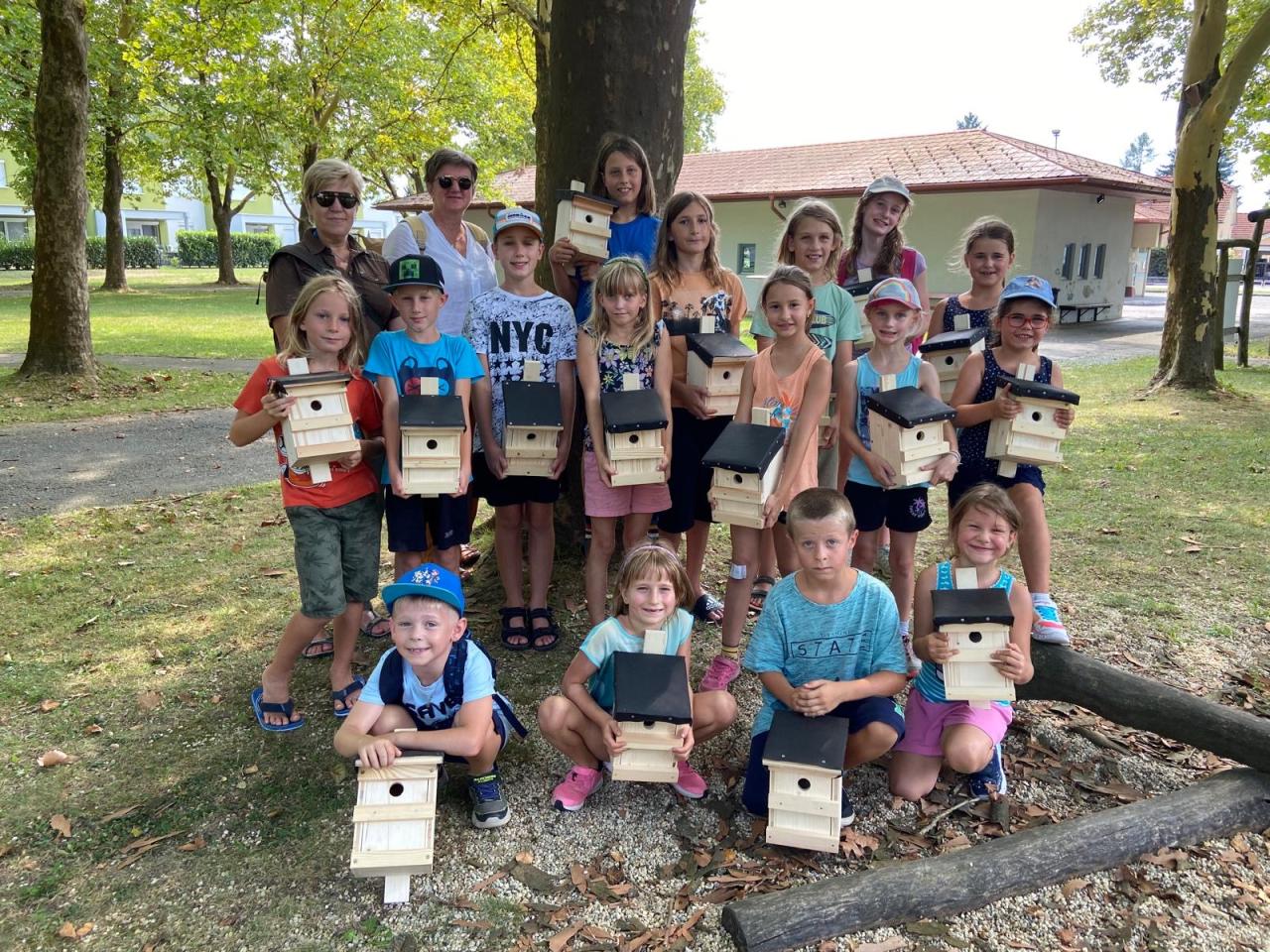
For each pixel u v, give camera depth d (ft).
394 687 8.54
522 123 87.86
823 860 8.29
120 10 71.26
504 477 11.68
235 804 9.07
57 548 16.67
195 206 186.39
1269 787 8.68
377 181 99.55
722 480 10.43
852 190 67.10
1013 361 11.60
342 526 10.28
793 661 9.30
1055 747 10.26
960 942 7.25
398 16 69.62
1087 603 14.05
